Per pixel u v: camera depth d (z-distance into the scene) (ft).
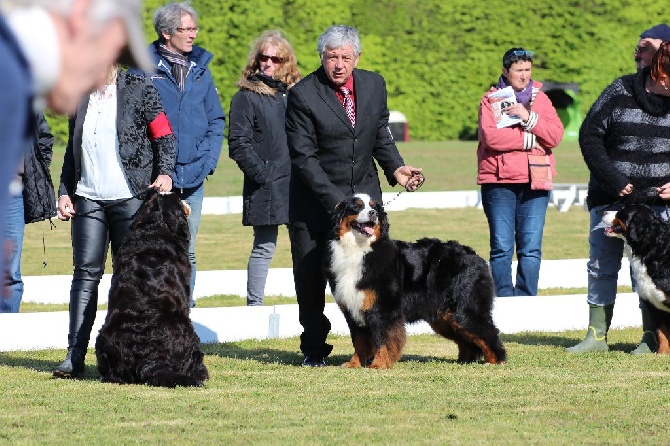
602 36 203.92
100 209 34.81
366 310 35.96
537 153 49.06
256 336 45.01
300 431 25.75
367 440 24.68
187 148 45.47
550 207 111.24
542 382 33.35
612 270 41.01
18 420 27.04
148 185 35.14
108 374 33.04
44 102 7.06
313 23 190.19
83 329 34.91
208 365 37.22
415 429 26.05
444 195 112.47
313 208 37.45
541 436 25.30
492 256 49.75
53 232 90.89
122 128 34.53
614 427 26.48
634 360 38.32
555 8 203.41
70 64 7.01
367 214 35.06
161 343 32.30
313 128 36.65
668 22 205.98
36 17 6.89
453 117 207.21
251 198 47.16
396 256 36.47
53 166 143.74
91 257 34.96
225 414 27.99
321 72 37.14
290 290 60.29
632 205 38.99
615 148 40.01
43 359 39.24
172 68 45.65
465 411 28.63
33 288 56.75
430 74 205.26
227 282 59.72
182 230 33.83
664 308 39.19
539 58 204.23
